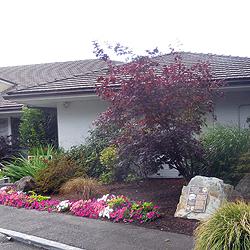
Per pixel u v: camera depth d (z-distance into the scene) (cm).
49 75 2131
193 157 789
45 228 688
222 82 799
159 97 724
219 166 884
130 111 738
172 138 744
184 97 734
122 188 999
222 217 457
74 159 1136
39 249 604
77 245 584
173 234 611
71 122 1352
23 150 1678
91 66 2212
